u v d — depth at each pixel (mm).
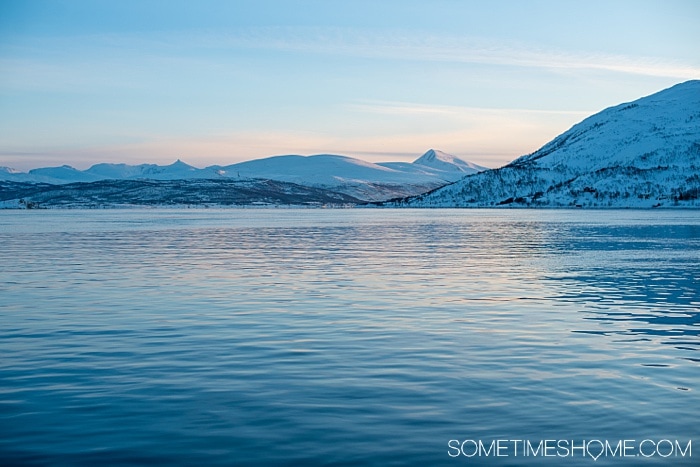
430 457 15000
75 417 17359
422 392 19375
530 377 20891
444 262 59125
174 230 123750
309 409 17922
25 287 42062
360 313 32438
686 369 21828
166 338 26672
